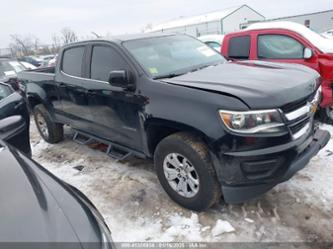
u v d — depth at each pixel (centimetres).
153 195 339
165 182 316
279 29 527
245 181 257
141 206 322
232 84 273
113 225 296
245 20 4653
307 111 279
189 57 380
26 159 233
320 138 308
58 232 153
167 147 297
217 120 253
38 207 168
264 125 244
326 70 455
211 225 283
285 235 263
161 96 294
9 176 199
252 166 250
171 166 307
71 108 449
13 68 792
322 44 482
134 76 326
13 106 439
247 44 565
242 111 243
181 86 284
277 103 248
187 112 271
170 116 282
